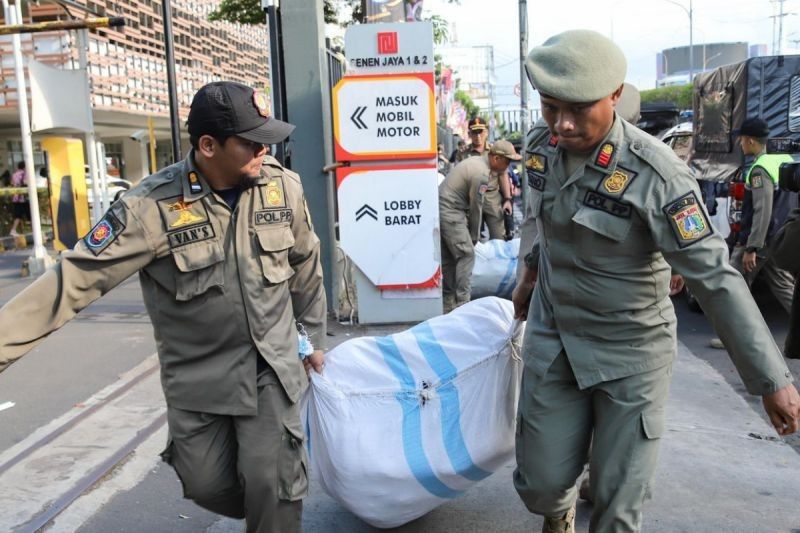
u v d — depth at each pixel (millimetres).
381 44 6426
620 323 2420
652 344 2436
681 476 3791
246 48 27234
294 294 2803
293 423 2533
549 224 2457
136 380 5547
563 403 2568
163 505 3613
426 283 6773
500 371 3031
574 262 2416
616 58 2229
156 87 18859
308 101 6883
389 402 2961
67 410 5004
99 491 3732
